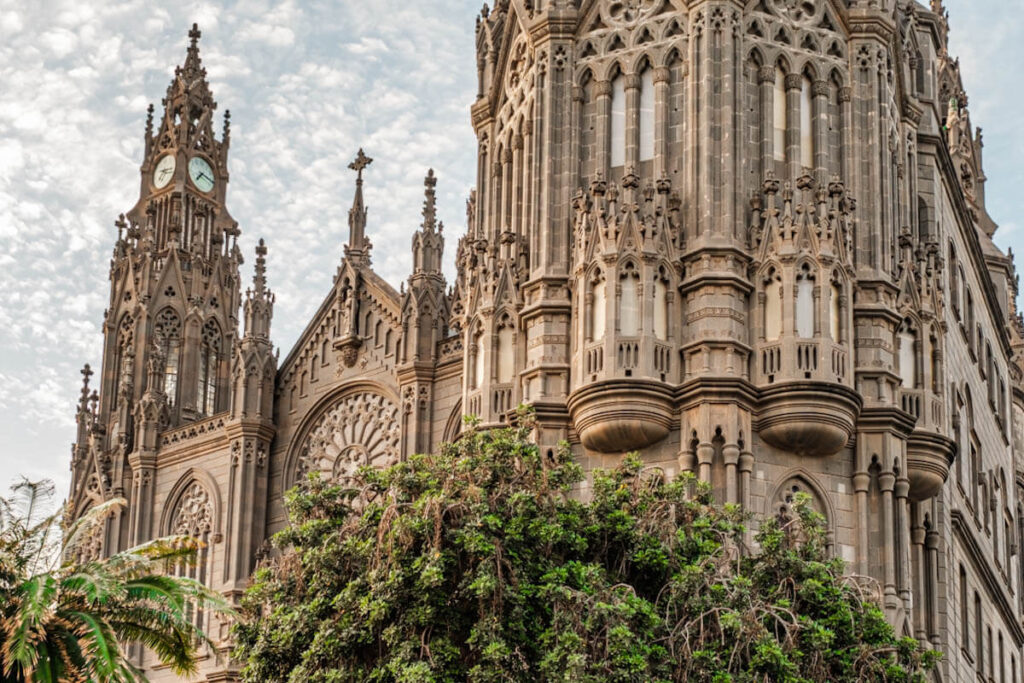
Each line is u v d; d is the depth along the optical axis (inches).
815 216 2091.5
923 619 2140.7
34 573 1584.6
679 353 2048.5
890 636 1685.5
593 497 1838.1
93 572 1567.4
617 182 2164.1
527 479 1697.8
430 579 1577.3
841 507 2038.6
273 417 2775.6
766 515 1996.8
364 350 2696.9
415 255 2615.7
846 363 2052.2
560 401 2079.2
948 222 2559.1
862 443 2065.7
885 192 2193.7
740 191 2105.1
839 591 1696.6
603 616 1567.4
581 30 2234.3
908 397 2160.4
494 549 1606.8
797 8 2207.2
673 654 1592.0
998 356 3031.5
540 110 2213.3
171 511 2866.6
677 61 2176.4
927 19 2527.1
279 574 1770.4
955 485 2416.3
